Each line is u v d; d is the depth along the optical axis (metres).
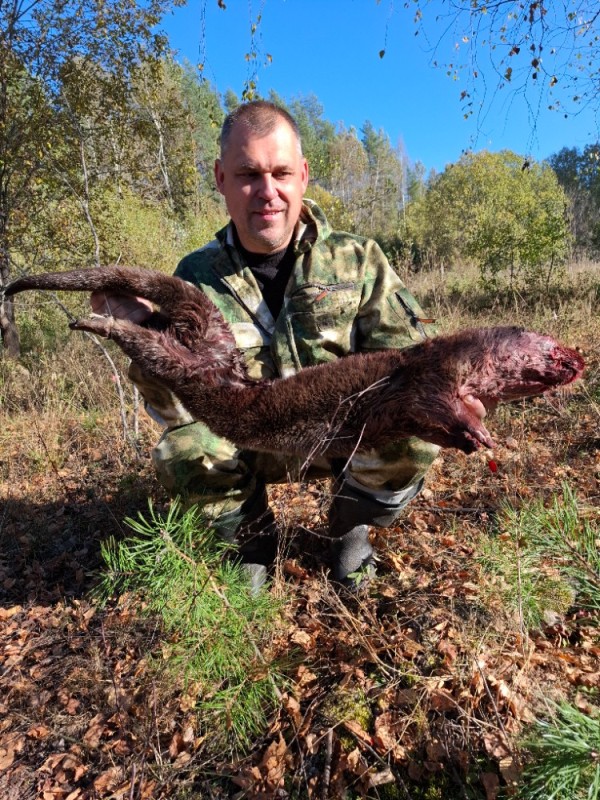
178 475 1.00
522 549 1.02
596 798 0.60
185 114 4.53
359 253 1.01
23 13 3.31
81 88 3.35
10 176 3.63
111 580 0.98
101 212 3.79
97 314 0.88
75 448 2.15
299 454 0.84
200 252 1.09
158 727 0.88
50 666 1.09
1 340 3.85
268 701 0.90
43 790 0.86
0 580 1.42
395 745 0.81
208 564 0.94
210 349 0.89
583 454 1.62
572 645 0.96
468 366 0.73
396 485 0.98
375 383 0.77
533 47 2.51
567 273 3.88
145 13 3.42
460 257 6.89
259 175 0.94
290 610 1.08
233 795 0.80
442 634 0.97
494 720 0.82
